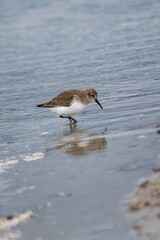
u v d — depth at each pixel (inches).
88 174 406.6
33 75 960.9
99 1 1873.8
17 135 603.2
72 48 1172.5
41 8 1872.5
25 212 354.3
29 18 1694.1
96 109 662.5
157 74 810.2
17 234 319.3
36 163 470.3
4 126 653.3
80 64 992.9
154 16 1433.3
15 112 720.3
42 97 786.2
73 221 323.3
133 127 537.6
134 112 608.1
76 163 443.8
